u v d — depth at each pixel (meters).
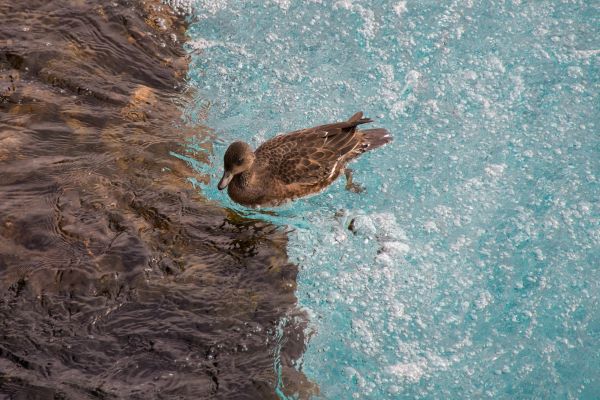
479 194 9.07
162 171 8.56
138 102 9.44
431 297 8.01
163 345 6.64
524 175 9.30
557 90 10.28
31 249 7.07
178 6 11.16
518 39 10.96
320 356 7.21
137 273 7.17
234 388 6.50
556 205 8.95
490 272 8.29
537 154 9.54
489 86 10.37
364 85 10.41
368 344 7.49
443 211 8.88
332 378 7.14
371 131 9.47
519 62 10.64
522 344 7.73
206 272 7.47
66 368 6.25
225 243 7.94
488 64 10.61
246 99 10.10
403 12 11.32
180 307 7.02
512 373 7.50
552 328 7.87
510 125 9.90
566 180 9.22
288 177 8.84
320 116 9.98
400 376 7.31
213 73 10.38
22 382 6.05
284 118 9.91
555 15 11.31
